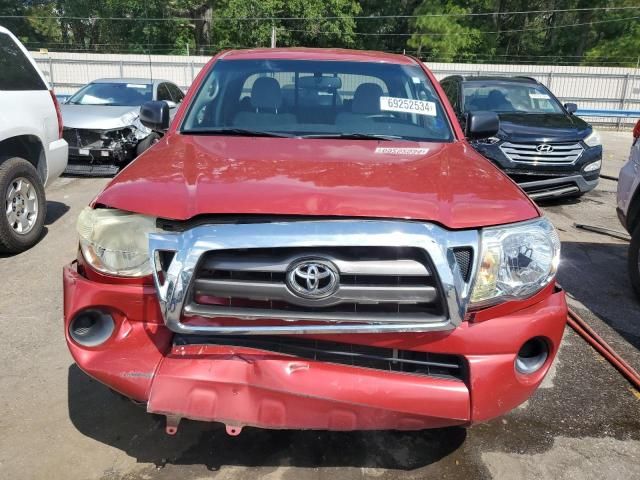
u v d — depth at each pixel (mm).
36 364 3422
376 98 3613
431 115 3547
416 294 2131
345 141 3168
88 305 2301
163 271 2168
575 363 3695
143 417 2932
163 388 2199
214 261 2137
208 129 3371
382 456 2695
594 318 4438
